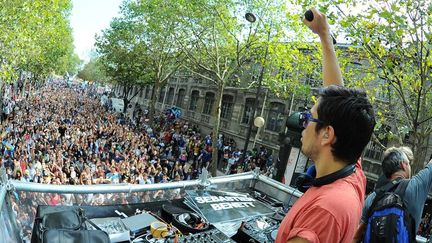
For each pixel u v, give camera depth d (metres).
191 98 42.22
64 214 2.46
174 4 21.00
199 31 22.56
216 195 3.61
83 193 2.88
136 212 3.12
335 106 1.38
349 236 1.28
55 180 13.05
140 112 46.81
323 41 2.10
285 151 5.08
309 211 1.29
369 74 11.26
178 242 2.75
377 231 2.41
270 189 4.23
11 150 16.05
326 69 2.07
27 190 2.58
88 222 2.70
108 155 19.14
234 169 24.09
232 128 33.81
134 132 30.25
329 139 1.39
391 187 2.59
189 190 3.52
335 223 1.22
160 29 23.98
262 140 30.56
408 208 2.43
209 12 19.91
